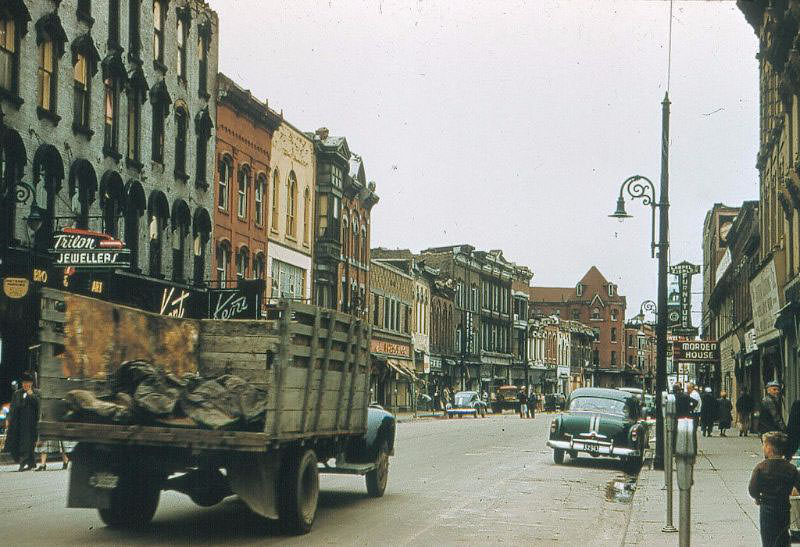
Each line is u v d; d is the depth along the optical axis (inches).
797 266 1229.7
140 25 1407.5
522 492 708.7
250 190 1827.0
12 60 1080.8
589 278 6939.0
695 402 1130.0
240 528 486.3
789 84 1179.9
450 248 3705.7
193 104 1589.6
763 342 1593.3
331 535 472.4
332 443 546.3
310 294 2190.0
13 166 1071.0
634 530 498.0
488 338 4013.3
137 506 475.2
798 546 432.8
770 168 1482.5
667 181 909.8
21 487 646.5
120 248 1057.5
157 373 454.0
